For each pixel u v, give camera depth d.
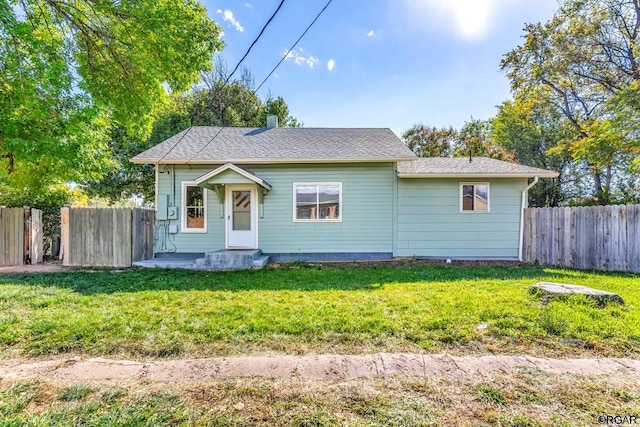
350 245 9.48
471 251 9.39
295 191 9.47
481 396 2.28
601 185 18.11
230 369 2.66
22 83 4.62
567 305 4.12
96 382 2.45
